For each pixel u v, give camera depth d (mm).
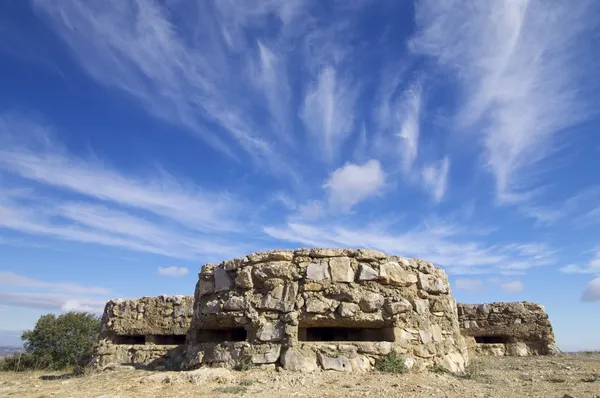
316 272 9594
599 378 9000
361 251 9891
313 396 6719
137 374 9422
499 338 18031
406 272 10078
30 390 7977
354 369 8688
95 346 17250
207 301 10570
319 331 10312
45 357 21203
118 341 16688
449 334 10555
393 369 8695
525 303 17750
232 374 8406
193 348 10328
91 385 8125
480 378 9039
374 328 9688
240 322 9594
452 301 11367
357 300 9391
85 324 23406
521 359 15023
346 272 9633
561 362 13531
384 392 7000
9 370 19609
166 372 9008
